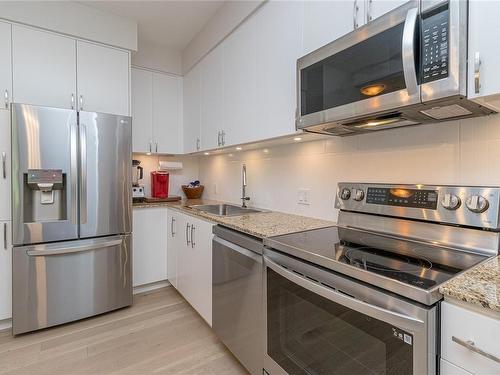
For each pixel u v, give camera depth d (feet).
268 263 4.27
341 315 3.19
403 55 3.02
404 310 2.55
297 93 4.61
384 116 3.73
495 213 3.23
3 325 6.74
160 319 7.28
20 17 6.75
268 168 7.46
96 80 7.81
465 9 2.77
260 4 5.85
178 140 10.23
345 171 5.41
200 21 8.13
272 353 4.34
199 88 8.83
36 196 6.71
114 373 5.25
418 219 3.97
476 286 2.37
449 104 3.09
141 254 8.71
